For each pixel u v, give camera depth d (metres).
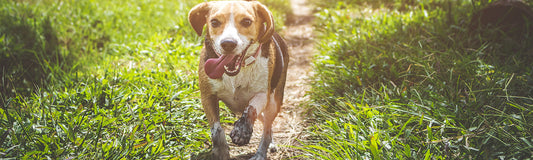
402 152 2.70
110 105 3.57
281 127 3.89
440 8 6.65
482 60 4.21
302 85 4.84
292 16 9.01
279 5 8.95
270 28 2.74
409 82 3.96
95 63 5.34
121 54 5.59
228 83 2.84
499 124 2.85
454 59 4.24
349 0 8.66
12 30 5.82
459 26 5.34
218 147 2.86
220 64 2.69
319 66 4.96
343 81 4.36
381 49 4.99
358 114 3.24
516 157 2.61
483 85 3.53
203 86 2.90
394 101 3.60
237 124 2.74
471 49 4.41
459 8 5.96
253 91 2.94
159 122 3.41
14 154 2.66
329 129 3.41
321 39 6.45
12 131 2.76
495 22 5.20
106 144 2.82
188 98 3.90
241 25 2.63
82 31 6.62
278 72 3.12
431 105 3.19
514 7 4.86
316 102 4.13
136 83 4.14
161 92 3.83
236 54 2.60
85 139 2.89
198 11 2.79
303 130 3.74
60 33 6.23
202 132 3.39
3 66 4.67
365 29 5.91
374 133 2.92
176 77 4.34
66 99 3.55
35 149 2.76
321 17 7.47
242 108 3.09
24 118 3.14
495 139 2.75
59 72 4.76
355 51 5.14
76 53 5.86
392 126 3.09
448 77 3.86
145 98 3.79
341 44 5.40
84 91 3.64
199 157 3.09
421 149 2.82
